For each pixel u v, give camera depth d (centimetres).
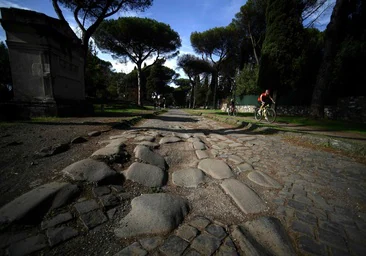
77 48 899
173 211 155
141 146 314
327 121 849
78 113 856
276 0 1086
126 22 1873
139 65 2223
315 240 129
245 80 1867
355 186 218
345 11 860
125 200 171
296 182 227
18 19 643
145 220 142
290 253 117
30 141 319
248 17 1638
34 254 105
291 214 160
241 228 139
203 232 135
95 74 2166
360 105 910
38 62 682
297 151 373
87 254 109
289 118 1026
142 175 219
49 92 704
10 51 658
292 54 1069
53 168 213
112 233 128
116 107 1862
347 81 991
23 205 137
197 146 382
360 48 900
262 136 528
